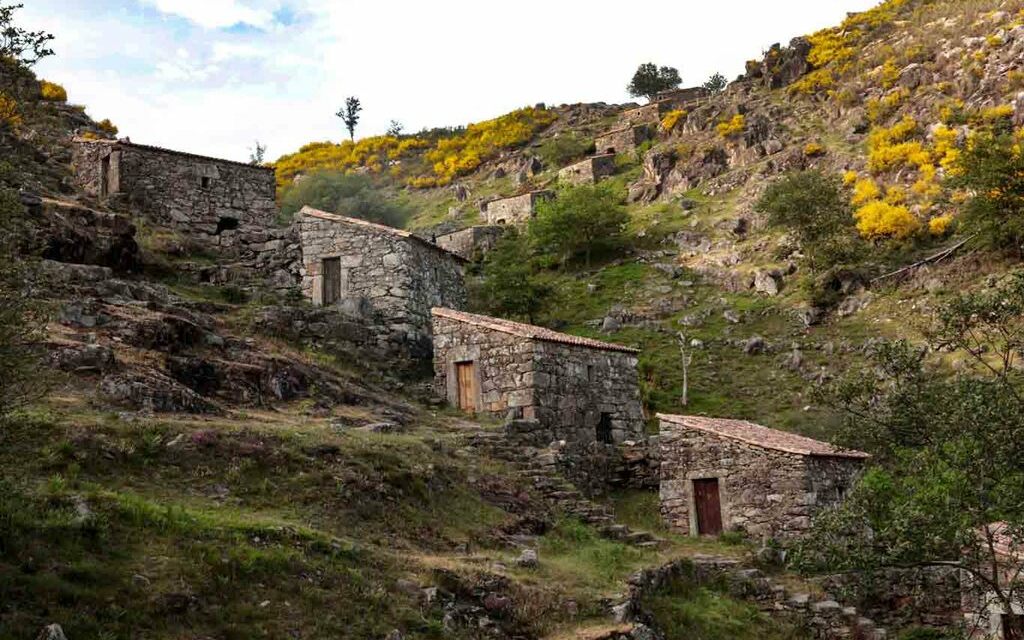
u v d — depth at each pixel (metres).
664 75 128.38
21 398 11.57
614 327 48.31
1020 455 12.94
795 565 14.19
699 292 52.28
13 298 11.34
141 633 10.02
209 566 11.49
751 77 89.62
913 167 57.22
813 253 49.53
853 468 22.41
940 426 13.94
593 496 23.83
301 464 16.03
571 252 61.88
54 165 33.97
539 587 14.46
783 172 65.31
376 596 12.34
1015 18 68.81
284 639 10.92
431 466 18.16
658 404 38.53
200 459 15.18
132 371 18.22
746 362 43.34
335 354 26.97
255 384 21.27
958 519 12.52
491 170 101.25
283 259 31.67
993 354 34.62
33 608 9.62
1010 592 13.15
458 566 14.26
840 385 15.99
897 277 46.53
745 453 21.84
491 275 49.91
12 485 11.56
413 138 127.12
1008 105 58.38
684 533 22.41
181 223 33.47
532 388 25.27
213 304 26.80
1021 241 43.47
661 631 15.34
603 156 84.75
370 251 30.50
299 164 124.50
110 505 12.11
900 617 18.77
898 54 74.19
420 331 30.27
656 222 64.88
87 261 25.88
